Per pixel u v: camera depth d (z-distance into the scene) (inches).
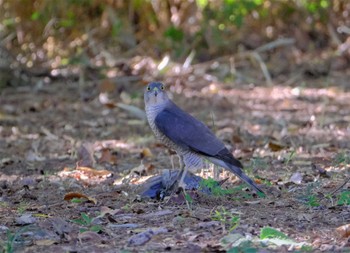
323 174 436.1
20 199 405.4
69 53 797.2
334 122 605.3
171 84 740.7
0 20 794.2
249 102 684.1
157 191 401.7
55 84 743.7
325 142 536.7
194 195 391.5
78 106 678.5
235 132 575.8
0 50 765.9
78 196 400.8
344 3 828.0
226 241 319.6
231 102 683.4
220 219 348.2
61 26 812.0
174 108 407.8
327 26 834.8
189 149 392.2
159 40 813.2
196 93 716.7
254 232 334.6
